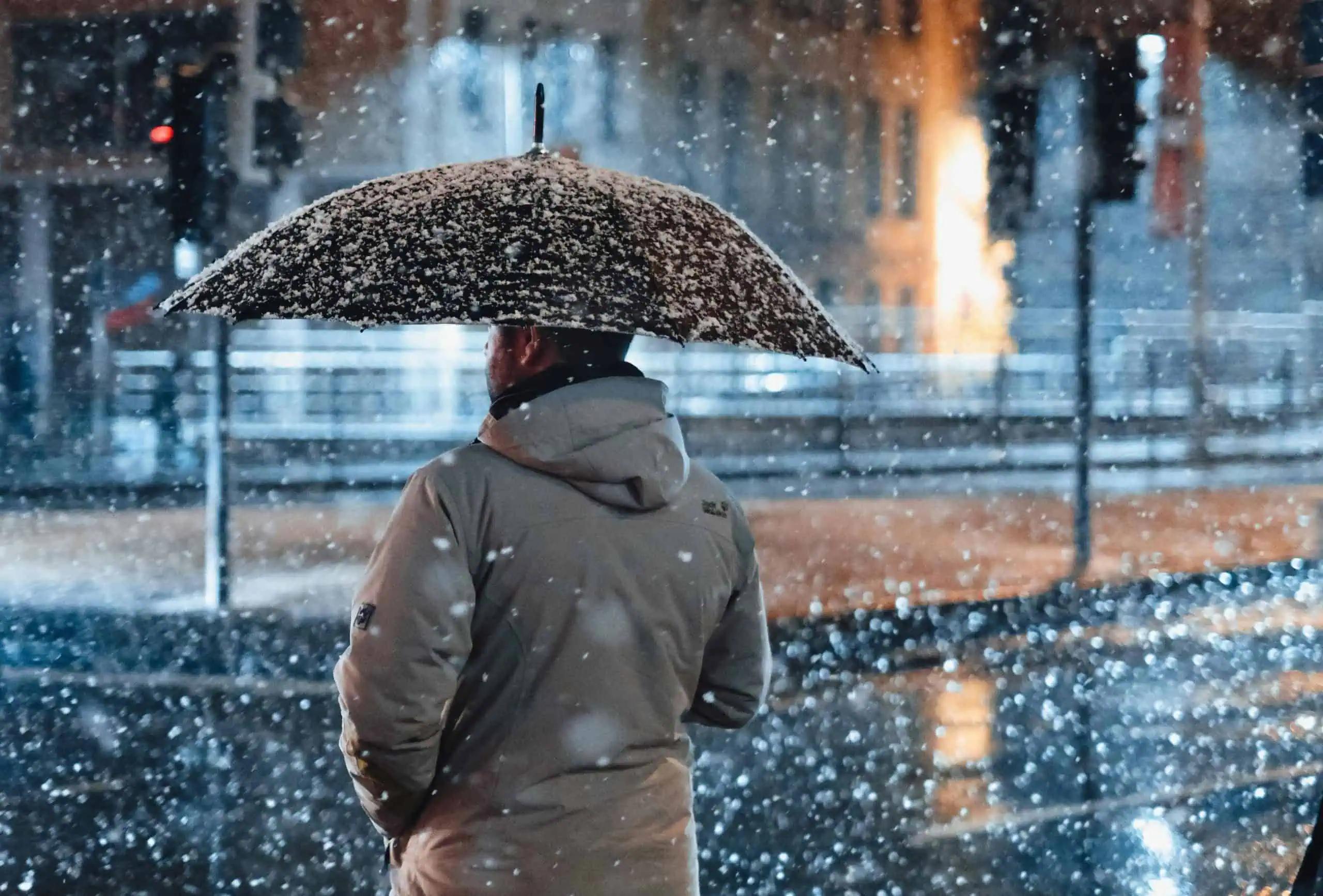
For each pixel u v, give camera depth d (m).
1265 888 12.93
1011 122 31.31
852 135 116.94
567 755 5.79
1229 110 104.44
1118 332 80.56
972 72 115.69
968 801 15.60
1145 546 36.00
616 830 5.81
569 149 76.62
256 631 24.70
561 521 5.85
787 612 24.98
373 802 5.90
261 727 19.08
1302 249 106.00
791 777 16.50
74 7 79.06
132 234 78.44
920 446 67.88
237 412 57.53
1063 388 76.69
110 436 55.22
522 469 5.89
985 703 20.47
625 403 5.93
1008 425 70.44
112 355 58.22
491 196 6.14
